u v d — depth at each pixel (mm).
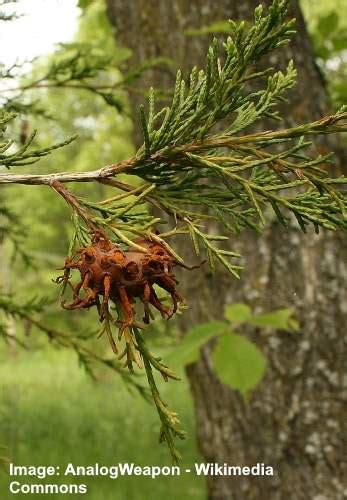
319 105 4020
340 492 3836
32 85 3439
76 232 1367
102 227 1376
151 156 1445
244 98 1445
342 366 3908
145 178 1487
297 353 3914
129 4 4543
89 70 3701
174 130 1408
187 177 1507
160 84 4324
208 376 4195
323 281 3938
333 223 1416
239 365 2988
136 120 4543
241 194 1503
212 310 4090
